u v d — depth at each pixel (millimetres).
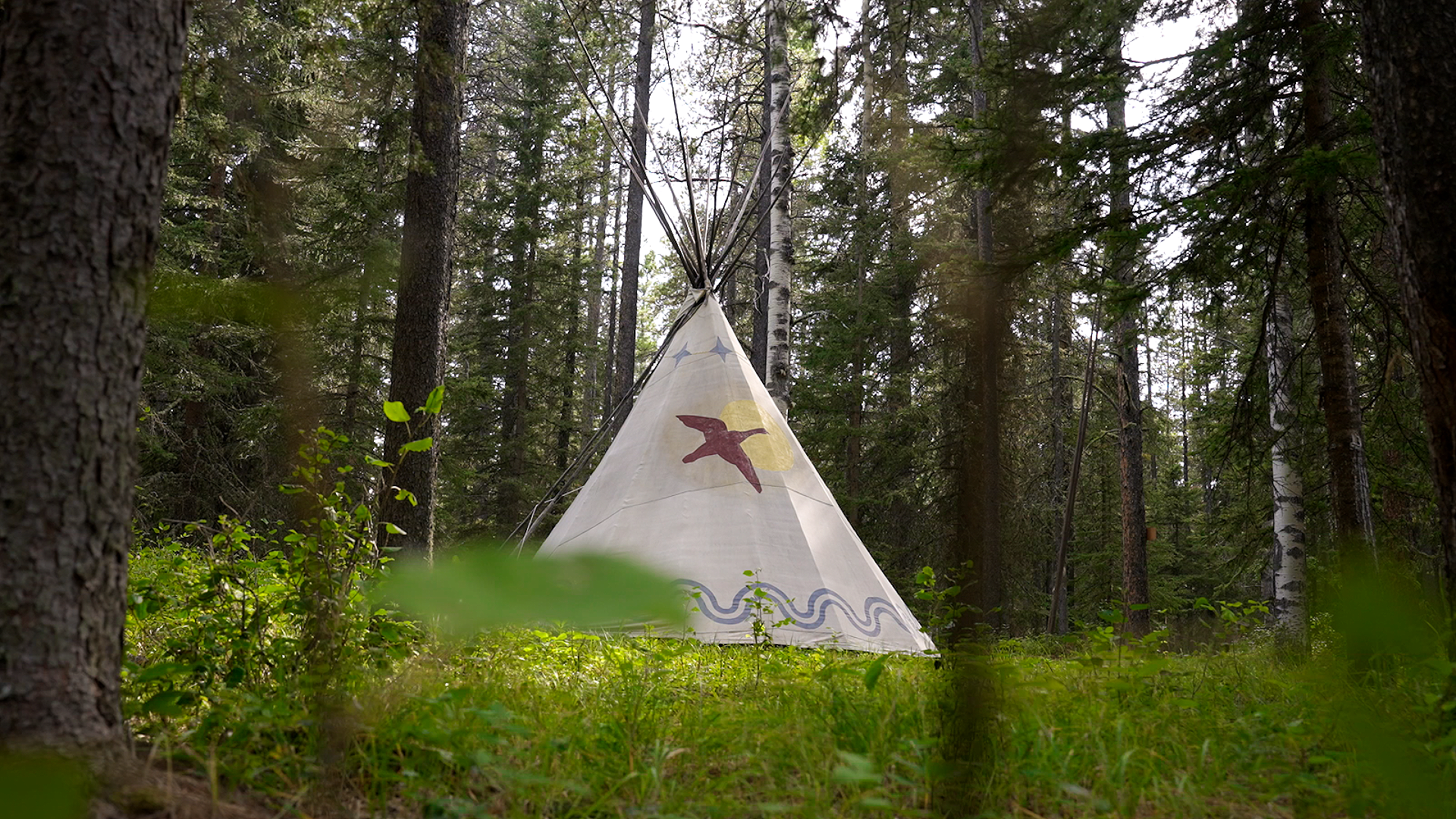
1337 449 8094
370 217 11148
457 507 21625
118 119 2529
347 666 3029
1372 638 912
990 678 1586
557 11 21078
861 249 19203
